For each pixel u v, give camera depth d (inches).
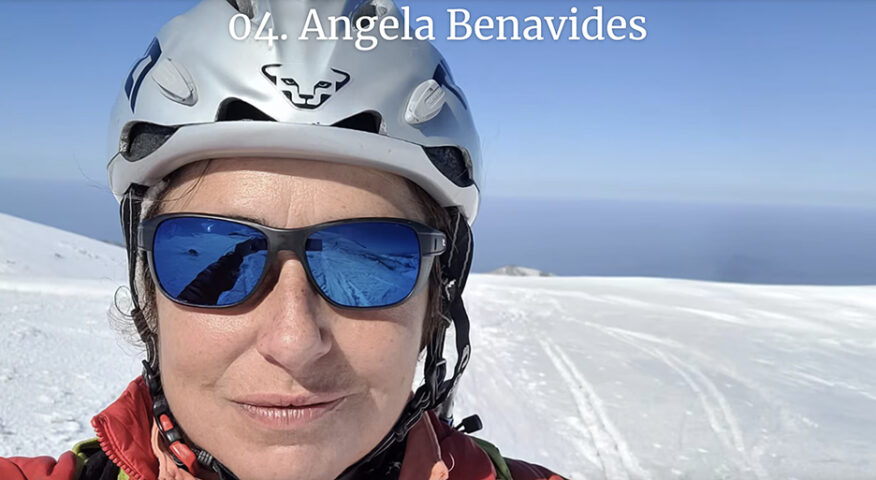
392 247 12.1
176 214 11.5
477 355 95.7
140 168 13.0
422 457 14.0
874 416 69.8
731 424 65.9
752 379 85.1
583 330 123.8
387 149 11.9
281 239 11.3
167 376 12.0
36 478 12.6
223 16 12.7
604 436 61.4
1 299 113.9
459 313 16.8
